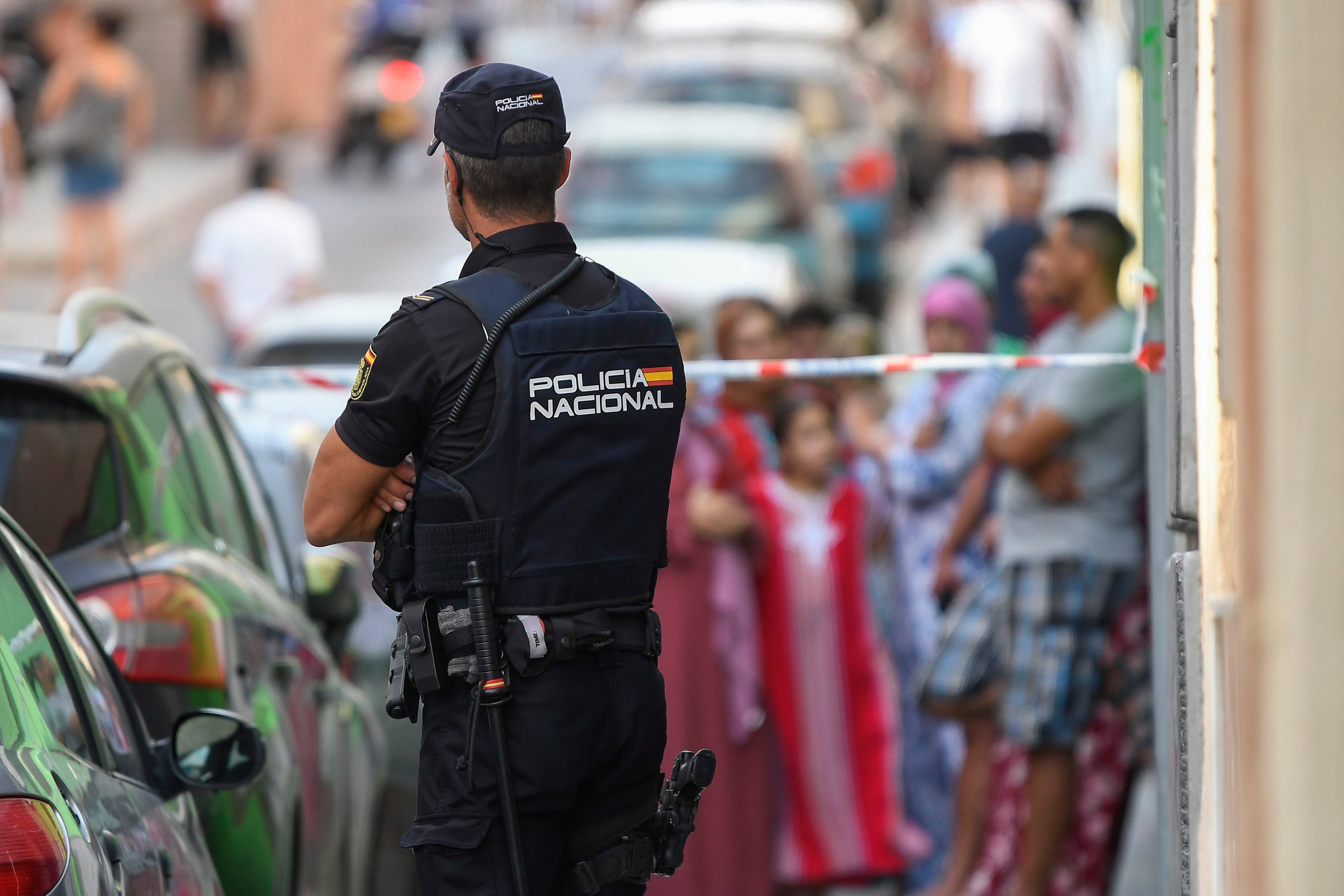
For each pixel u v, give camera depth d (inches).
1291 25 275.9
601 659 463.2
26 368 582.6
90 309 636.7
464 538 451.5
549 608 455.2
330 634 791.1
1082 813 848.9
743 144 2022.6
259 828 581.0
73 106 2336.4
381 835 733.3
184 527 623.5
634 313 470.9
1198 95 433.7
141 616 568.7
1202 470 424.5
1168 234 475.8
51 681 467.5
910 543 978.7
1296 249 275.7
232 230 1696.6
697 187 1995.6
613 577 464.8
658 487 473.1
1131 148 1154.7
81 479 584.4
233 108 3580.2
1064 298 856.3
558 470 454.9
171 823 489.7
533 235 468.4
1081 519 838.5
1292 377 276.1
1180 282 450.0
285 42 3617.1
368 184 3363.7
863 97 2378.2
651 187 2006.6
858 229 2199.8
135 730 516.4
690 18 2635.3
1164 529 597.6
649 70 2380.7
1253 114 286.4
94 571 571.8
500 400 450.3
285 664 649.0
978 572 960.3
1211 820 407.2
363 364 458.9
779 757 872.3
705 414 865.5
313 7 3622.0
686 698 829.8
